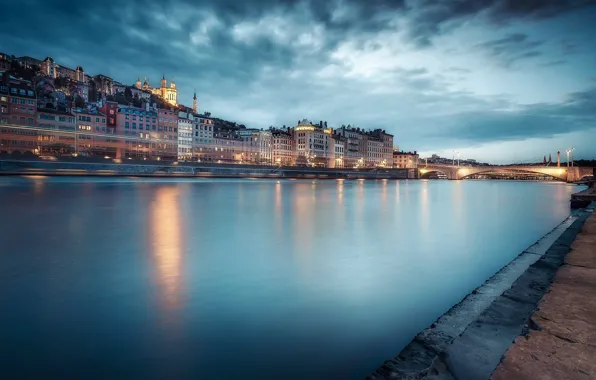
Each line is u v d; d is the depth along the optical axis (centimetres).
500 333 418
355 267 984
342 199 3916
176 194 4016
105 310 648
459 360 358
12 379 435
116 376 448
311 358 496
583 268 567
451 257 1126
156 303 684
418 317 635
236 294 746
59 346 515
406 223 1997
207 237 1426
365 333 576
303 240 1399
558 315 367
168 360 485
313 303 699
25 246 1180
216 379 446
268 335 564
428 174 18600
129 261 997
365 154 19325
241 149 14562
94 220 1859
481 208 3059
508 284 780
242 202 3209
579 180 13000
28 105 9362
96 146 10569
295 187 6694
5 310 638
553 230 1583
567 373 256
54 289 751
